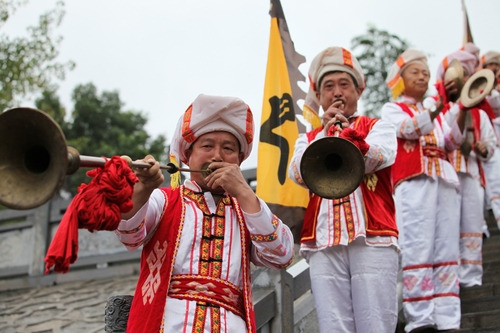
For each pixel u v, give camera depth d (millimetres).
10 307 9070
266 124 5512
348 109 4922
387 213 4562
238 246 3479
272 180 5285
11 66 12062
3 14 12141
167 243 3387
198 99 3615
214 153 3596
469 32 8648
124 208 2951
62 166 2623
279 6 5855
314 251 4594
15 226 10969
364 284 4391
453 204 6078
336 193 3896
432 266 5871
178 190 3588
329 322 4461
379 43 12344
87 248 10539
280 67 5680
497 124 7867
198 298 3283
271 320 5223
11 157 2711
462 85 6367
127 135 20984
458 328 5758
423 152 6086
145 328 3213
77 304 8805
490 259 7859
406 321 5863
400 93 6434
